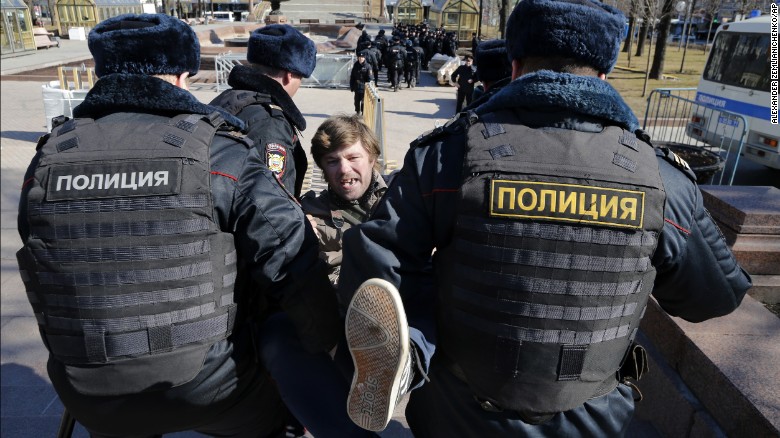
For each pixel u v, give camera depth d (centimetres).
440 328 154
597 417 155
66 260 154
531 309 137
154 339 158
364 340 136
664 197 140
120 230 154
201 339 164
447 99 1734
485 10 4334
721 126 953
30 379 314
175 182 156
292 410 192
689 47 3947
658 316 280
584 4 146
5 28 2467
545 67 148
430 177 148
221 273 164
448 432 166
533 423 150
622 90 1850
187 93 172
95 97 169
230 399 178
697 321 175
